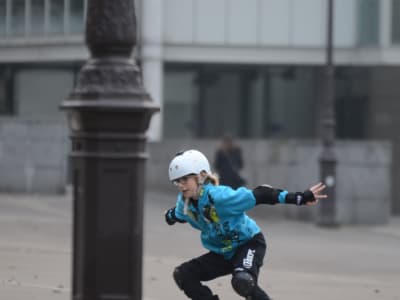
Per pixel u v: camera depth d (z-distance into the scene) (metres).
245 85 87.31
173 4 79.06
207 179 17.14
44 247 36.09
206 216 17.08
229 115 87.50
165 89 85.81
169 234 43.59
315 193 16.75
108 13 13.73
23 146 57.62
